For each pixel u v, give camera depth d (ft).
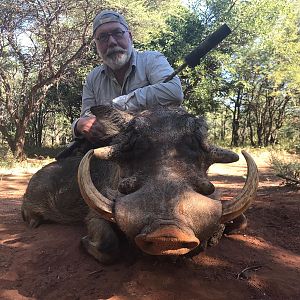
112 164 12.03
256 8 76.84
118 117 11.25
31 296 9.53
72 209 14.10
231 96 87.30
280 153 55.52
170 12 70.74
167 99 13.11
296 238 13.61
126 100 12.92
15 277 10.43
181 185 8.44
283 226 14.76
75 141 14.83
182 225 7.62
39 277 10.32
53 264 11.02
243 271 10.48
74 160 15.02
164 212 7.86
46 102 89.51
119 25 13.88
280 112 93.25
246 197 8.79
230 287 9.71
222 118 111.34
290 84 82.07
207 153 9.83
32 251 11.80
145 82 14.20
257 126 96.43
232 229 13.15
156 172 8.82
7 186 31.40
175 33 75.97
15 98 60.44
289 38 80.89
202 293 9.37
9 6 52.39
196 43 77.46
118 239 10.71
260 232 13.79
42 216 14.90
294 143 61.00
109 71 14.44
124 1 55.31
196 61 13.56
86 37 58.03
